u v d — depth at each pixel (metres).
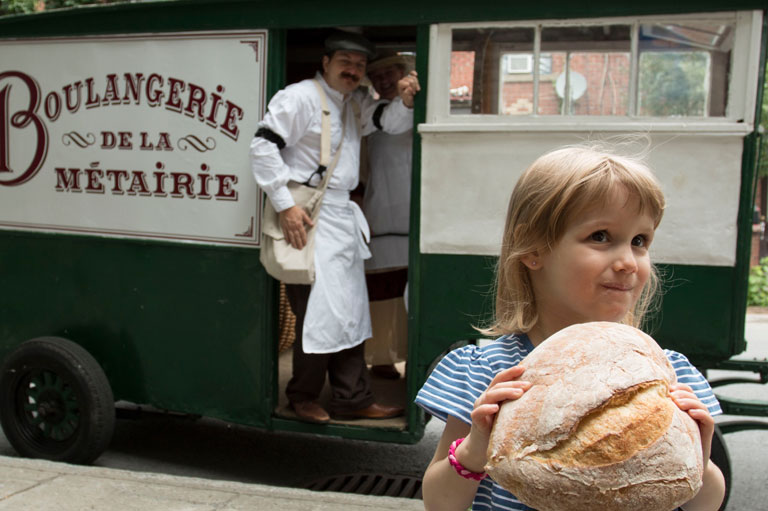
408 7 3.49
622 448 1.12
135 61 3.95
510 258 1.52
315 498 3.43
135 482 3.60
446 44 3.47
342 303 3.70
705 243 3.20
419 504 3.38
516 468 1.18
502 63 3.42
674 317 3.25
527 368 1.27
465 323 3.51
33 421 4.16
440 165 3.50
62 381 4.04
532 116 3.40
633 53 3.27
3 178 4.32
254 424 3.87
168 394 4.03
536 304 1.53
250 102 3.74
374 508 3.32
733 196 3.16
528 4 3.33
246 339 3.85
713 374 6.37
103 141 4.07
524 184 1.50
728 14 3.13
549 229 1.41
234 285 3.85
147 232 4.00
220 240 3.85
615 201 1.36
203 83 3.82
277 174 3.56
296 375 3.83
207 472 4.26
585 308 1.41
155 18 3.89
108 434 4.04
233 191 3.81
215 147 3.82
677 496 1.13
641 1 3.21
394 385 4.44
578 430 1.16
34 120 4.21
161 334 4.02
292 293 3.85
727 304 3.20
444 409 1.50
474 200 3.46
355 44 3.70
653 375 1.19
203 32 3.80
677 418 1.17
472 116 3.47
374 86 4.23
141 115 3.97
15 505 3.29
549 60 3.37
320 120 3.70
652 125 3.22
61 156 4.17
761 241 15.30
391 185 4.34
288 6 3.65
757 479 4.18
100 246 4.13
